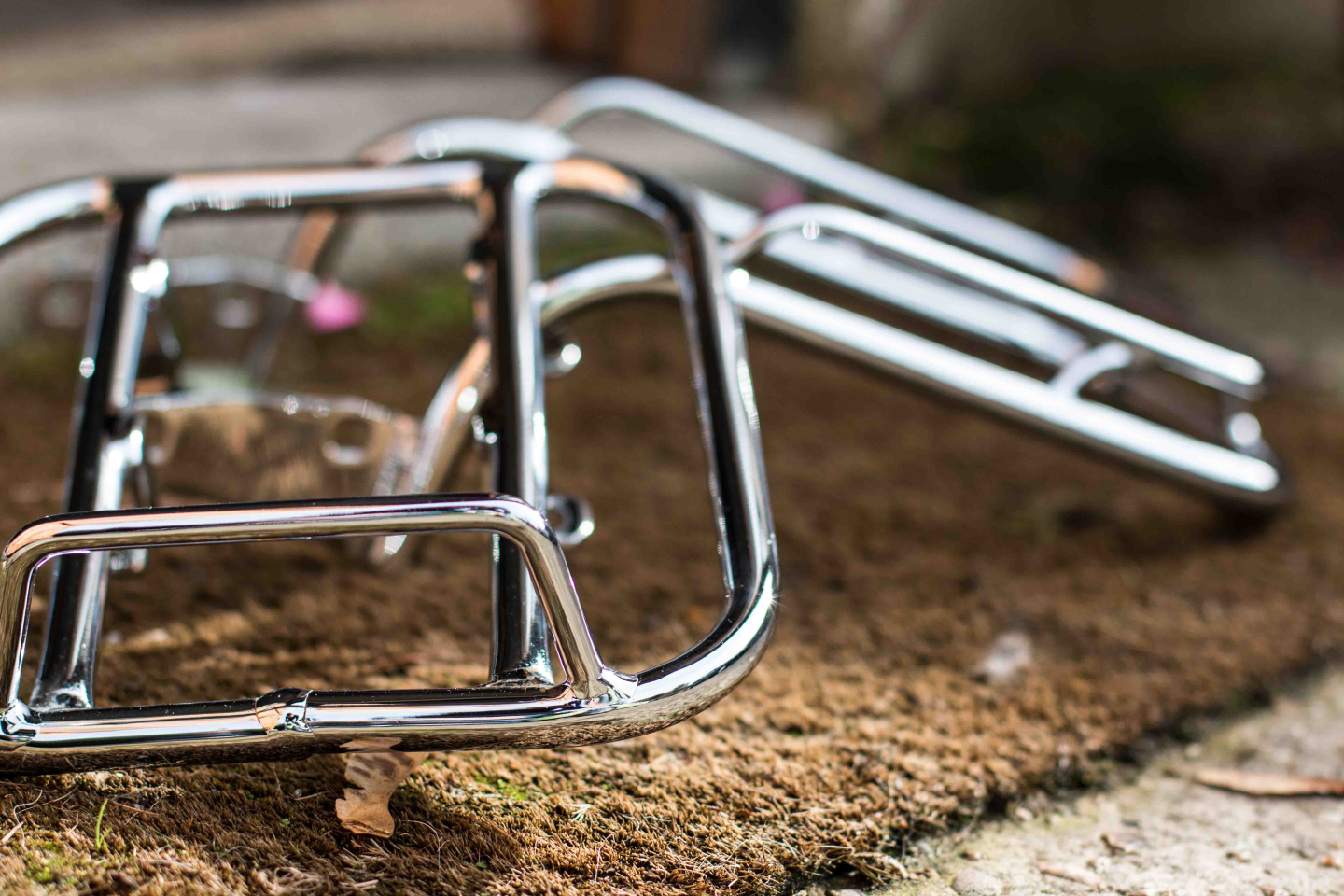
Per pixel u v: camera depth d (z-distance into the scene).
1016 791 0.72
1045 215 1.73
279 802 0.66
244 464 0.75
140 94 1.63
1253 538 0.94
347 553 0.79
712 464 0.66
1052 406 0.84
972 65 1.93
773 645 0.80
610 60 1.96
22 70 1.69
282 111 1.61
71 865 0.62
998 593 0.86
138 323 0.72
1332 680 0.82
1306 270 1.75
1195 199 1.88
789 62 1.92
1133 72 2.09
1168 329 0.83
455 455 0.75
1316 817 0.72
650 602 0.83
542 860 0.65
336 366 1.16
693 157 1.59
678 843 0.67
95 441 0.68
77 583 0.64
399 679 0.74
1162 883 0.68
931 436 1.12
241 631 0.77
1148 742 0.76
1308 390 1.33
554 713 0.60
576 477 0.98
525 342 0.70
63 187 0.74
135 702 0.71
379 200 0.76
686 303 0.72
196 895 0.61
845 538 0.91
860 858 0.68
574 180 0.77
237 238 1.23
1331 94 2.09
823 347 0.82
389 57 1.91
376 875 0.63
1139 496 1.01
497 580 0.64
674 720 0.61
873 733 0.74
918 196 0.94
